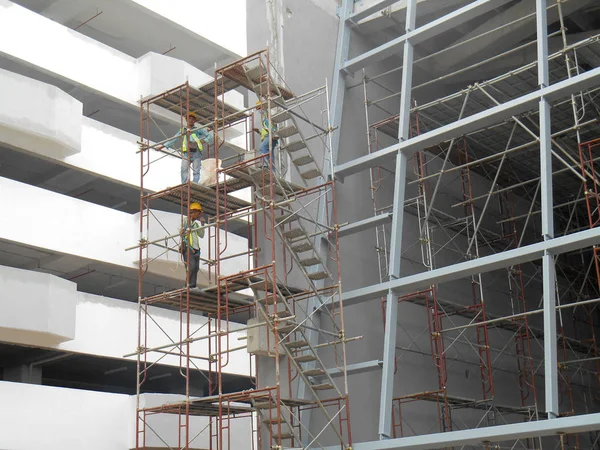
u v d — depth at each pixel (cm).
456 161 3088
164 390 3375
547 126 1962
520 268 3139
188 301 1834
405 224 2759
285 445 2122
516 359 3098
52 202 2328
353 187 2536
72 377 3234
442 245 2894
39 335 2200
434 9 2592
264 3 2486
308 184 2377
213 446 2450
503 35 2600
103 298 2414
